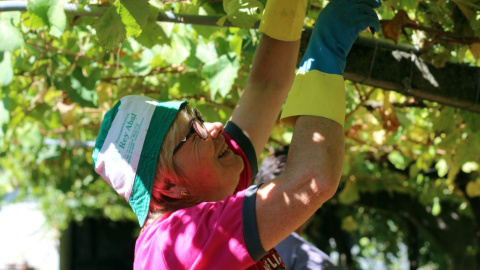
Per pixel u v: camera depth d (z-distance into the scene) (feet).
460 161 11.06
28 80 12.44
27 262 44.80
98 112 14.49
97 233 52.47
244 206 4.70
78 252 51.24
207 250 4.71
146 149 5.25
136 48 10.19
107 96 11.82
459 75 8.06
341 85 4.94
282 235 4.63
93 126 17.47
